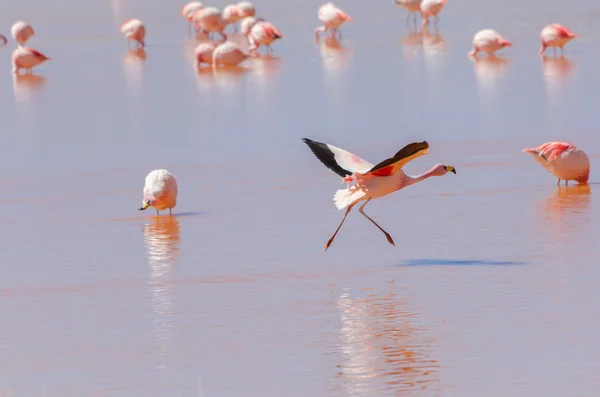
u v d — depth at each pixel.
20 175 21.59
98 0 67.06
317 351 10.38
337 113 27.72
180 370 10.01
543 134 23.61
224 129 26.12
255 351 10.45
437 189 18.34
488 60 37.41
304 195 18.44
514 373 9.55
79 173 21.58
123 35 50.06
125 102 31.16
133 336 11.08
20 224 16.95
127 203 18.47
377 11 56.69
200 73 37.22
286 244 14.91
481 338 10.53
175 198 17.23
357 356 10.19
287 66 38.09
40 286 13.18
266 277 13.20
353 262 13.77
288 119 27.12
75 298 12.58
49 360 10.43
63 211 17.95
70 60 42.19
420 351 10.25
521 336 10.52
